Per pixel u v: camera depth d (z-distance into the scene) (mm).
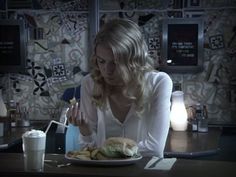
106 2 3160
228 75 3084
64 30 3244
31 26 3270
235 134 3053
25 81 3311
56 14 3244
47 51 3275
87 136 1550
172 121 2959
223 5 3049
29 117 3297
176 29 3084
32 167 1267
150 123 1555
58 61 3275
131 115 1564
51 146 3100
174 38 3090
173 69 3105
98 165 1316
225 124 3096
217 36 3072
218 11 3061
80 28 3223
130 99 1538
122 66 1450
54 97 3287
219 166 1339
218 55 3086
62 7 3229
